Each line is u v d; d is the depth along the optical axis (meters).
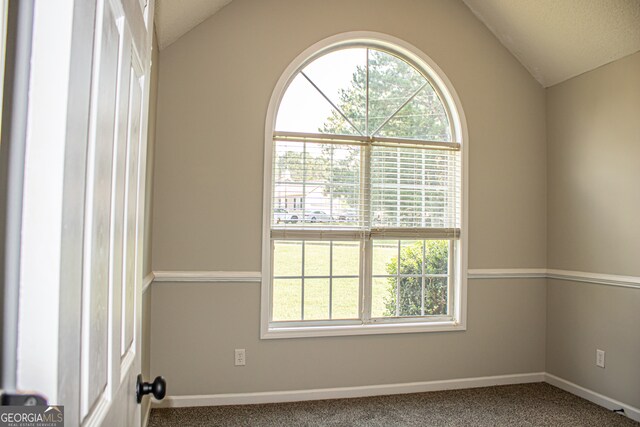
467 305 3.53
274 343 3.15
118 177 0.72
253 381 3.12
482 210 3.60
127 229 0.83
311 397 3.19
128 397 0.86
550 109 3.75
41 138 0.37
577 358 3.42
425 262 3.54
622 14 2.91
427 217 3.50
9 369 0.36
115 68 0.66
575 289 3.46
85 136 0.48
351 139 3.36
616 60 3.19
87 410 0.52
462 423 2.85
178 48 3.07
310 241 3.32
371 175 3.40
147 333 2.80
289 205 3.26
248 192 3.15
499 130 3.67
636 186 3.03
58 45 0.39
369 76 3.46
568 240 3.54
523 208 3.70
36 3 0.37
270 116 3.19
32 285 0.37
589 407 3.15
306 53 3.27
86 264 0.51
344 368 3.26
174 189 3.04
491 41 3.67
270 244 3.20
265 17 3.21
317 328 3.21
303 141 3.29
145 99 1.05
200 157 3.09
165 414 2.88
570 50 3.35
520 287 3.67
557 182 3.66
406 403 3.16
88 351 0.52
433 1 3.54
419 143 3.48
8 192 0.35
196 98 3.09
